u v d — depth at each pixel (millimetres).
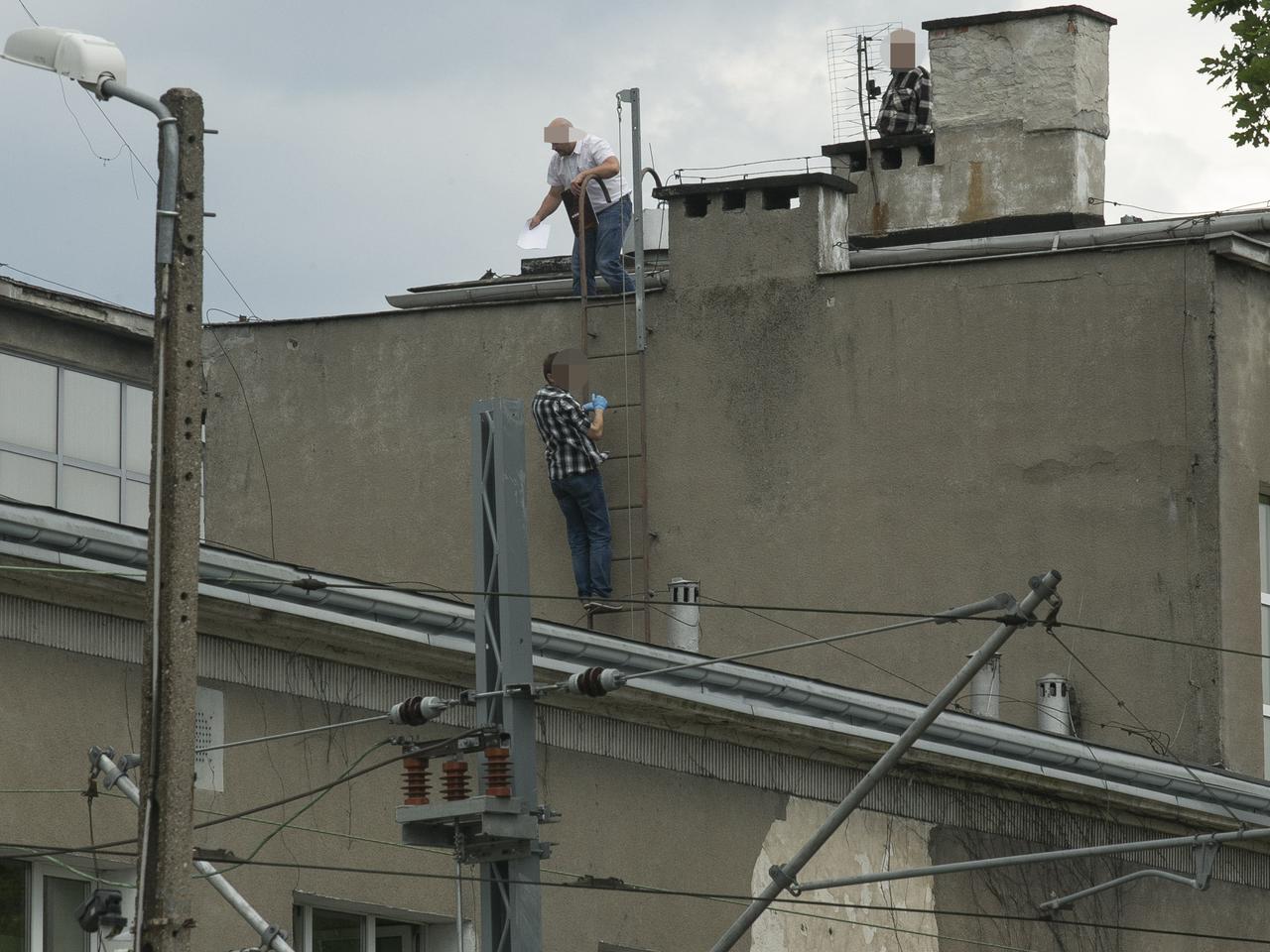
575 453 63438
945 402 63531
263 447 69438
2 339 69438
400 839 44531
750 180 66000
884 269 64625
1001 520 62500
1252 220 66562
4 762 39125
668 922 48531
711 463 65250
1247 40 53031
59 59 33031
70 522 39062
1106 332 62500
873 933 52125
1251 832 44062
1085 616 61469
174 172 33438
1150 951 57750
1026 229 73750
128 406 73500
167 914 32312
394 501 67938
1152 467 61562
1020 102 74438
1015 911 55031
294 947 42688
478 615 39688
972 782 54750
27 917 39812
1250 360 62594
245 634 42500
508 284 72000
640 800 48406
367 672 44531
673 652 47844
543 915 46344
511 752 38781
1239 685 60719
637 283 66000
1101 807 57188
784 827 51031
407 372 68438
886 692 62625
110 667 40812
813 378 64812
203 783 41594
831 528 63875
